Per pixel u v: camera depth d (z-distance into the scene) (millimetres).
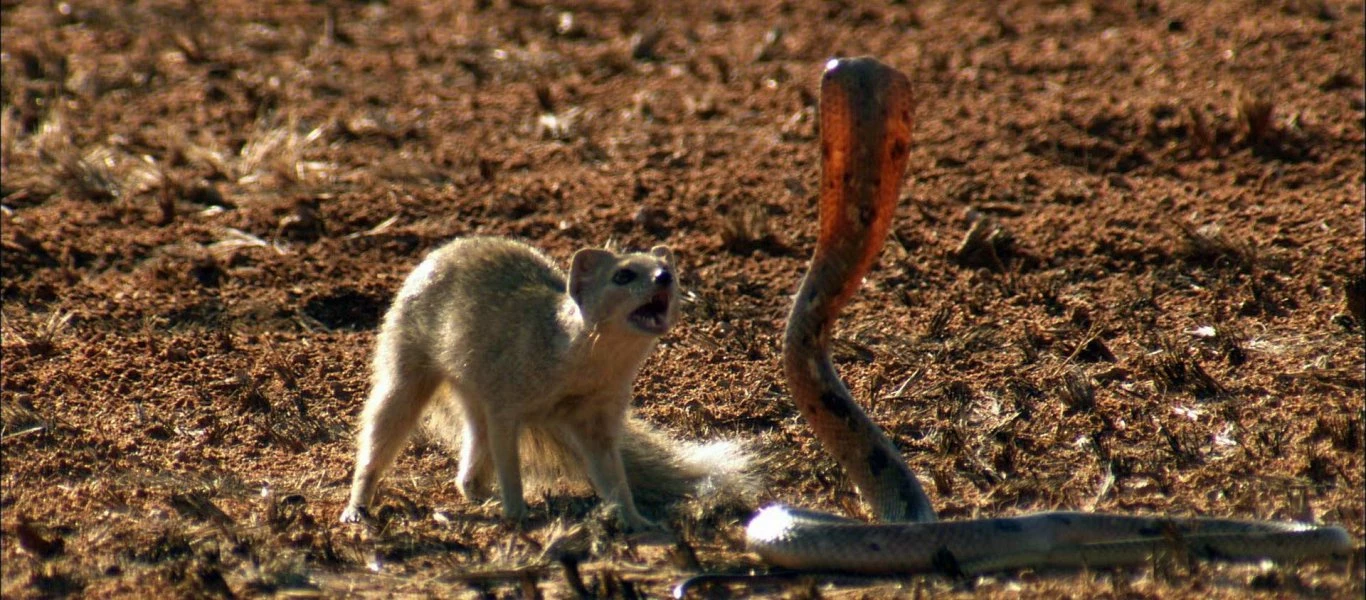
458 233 15367
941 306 13055
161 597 7840
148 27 24609
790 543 8141
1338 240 13852
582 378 8992
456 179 17000
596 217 15578
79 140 18516
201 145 18219
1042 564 7977
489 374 9172
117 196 16516
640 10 25609
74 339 12672
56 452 10234
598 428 9320
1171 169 16391
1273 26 21266
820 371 8594
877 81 7621
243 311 13453
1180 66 19891
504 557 8547
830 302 8383
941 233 14828
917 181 16328
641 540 8961
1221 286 13125
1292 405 10719
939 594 7633
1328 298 12656
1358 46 19906
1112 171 16469
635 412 11148
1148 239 14281
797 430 10844
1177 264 13641
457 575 8219
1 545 8625
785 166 17031
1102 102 18375
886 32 23188
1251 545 7961
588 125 19062
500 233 15352
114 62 22109
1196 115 16703
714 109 19422
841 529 8055
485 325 9211
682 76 21266
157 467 10125
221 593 7918
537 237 15242
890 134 7727
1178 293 13164
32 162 17500
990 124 17969
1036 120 17875
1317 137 16703
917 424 10875
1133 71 19938
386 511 9414
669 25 24500
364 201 16156
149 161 17547
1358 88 18234
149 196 16531
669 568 8367
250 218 15742
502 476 9250
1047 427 10688
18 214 15852
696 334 12672
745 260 14461
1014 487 9594
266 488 9852
